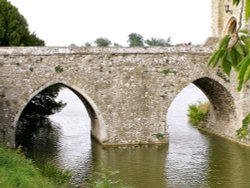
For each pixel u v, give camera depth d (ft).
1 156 50.90
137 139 86.63
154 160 75.41
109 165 71.67
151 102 86.69
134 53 85.25
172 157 77.71
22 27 114.42
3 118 79.00
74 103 190.70
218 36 101.09
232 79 90.33
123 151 81.97
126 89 85.40
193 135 99.86
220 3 100.27
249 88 89.66
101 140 85.76
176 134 101.14
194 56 87.92
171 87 87.25
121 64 84.74
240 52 10.35
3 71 78.59
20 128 110.52
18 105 79.46
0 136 79.00
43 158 75.72
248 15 8.84
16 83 79.30
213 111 104.42
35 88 80.33
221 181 63.16
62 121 124.57
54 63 81.15
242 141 89.45
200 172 67.92
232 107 92.32
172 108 162.20
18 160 55.11
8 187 40.16
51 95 115.85
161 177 64.95
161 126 87.56
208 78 89.45
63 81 81.82
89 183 60.54
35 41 119.34
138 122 86.43
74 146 86.38
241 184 61.72
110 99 84.89
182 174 66.74
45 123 119.75
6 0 112.88
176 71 87.20
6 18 111.34
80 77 82.79
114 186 59.93
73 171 67.26
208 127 106.83
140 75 85.76
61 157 76.79
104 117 84.99
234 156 78.74
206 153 81.10
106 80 84.38
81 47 82.53
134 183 61.67
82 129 109.09
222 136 97.71
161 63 86.53
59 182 54.34
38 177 50.31
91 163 72.69
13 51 78.79
